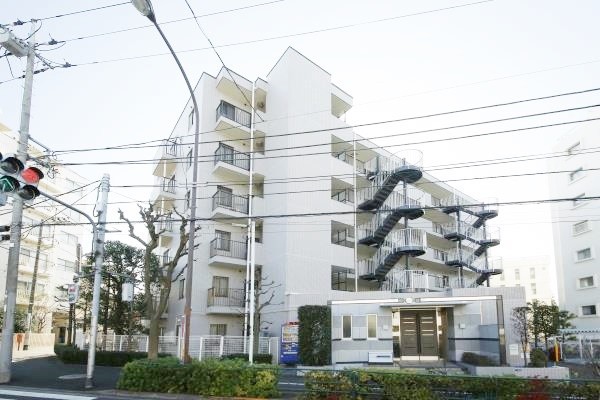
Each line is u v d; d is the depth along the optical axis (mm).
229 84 27844
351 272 28984
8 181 9195
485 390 10000
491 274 37062
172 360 13602
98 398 12008
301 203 26719
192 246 13875
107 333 26922
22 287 35812
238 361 13125
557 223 39594
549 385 9719
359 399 10586
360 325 21594
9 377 14273
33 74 15180
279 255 25609
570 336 31031
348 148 31359
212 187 26469
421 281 25188
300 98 28281
